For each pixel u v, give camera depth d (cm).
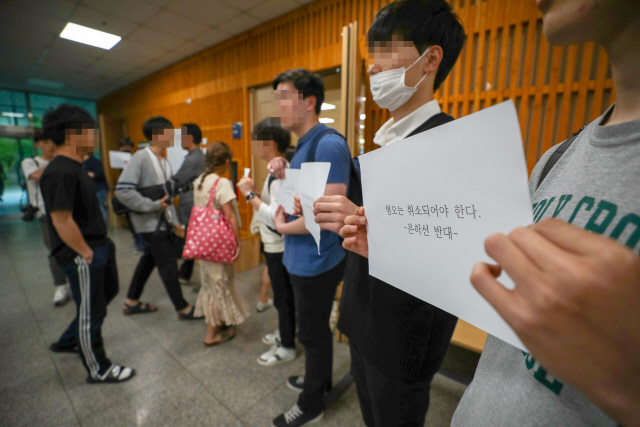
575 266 18
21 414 155
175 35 438
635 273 17
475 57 236
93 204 165
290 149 222
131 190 225
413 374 74
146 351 209
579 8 30
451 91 251
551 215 36
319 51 337
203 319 253
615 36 30
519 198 29
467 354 202
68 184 150
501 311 22
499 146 31
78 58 547
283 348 199
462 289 37
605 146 31
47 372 186
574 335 19
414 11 69
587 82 195
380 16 74
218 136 486
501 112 30
